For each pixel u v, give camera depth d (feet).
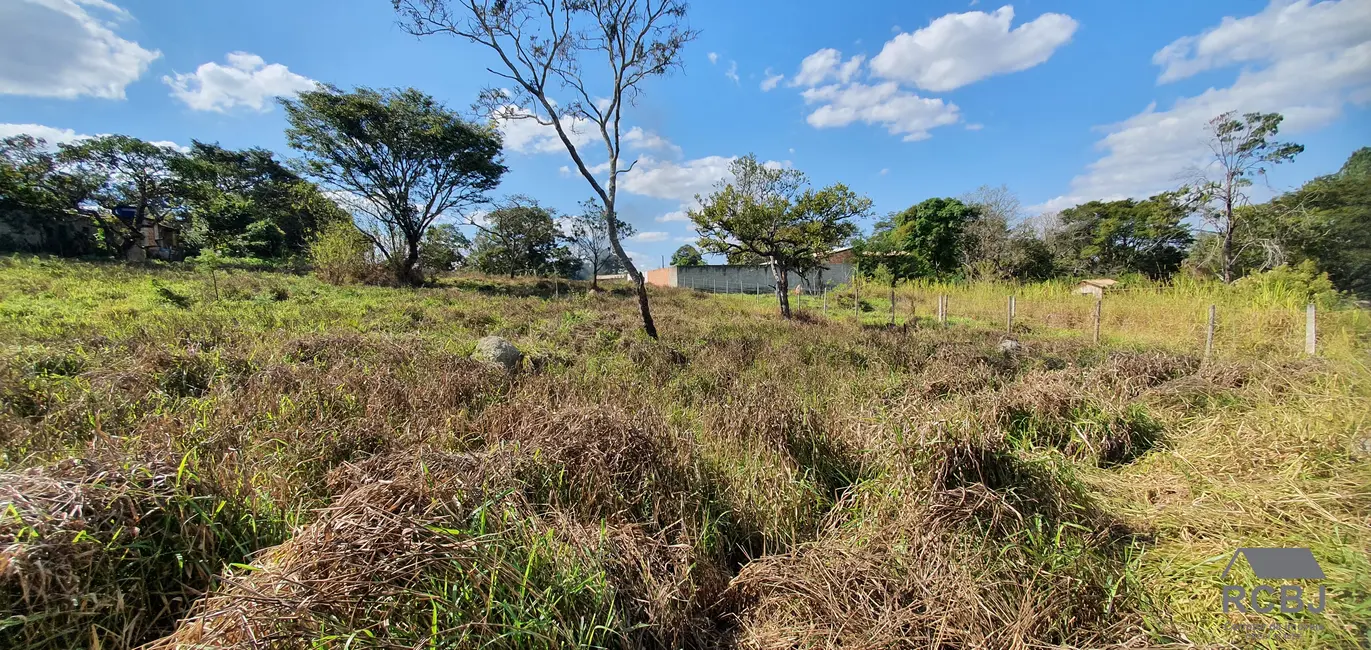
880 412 12.93
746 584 7.74
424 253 101.14
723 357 23.41
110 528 6.35
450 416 12.61
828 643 6.53
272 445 10.57
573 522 7.65
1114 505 10.30
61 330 21.58
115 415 11.93
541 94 30.55
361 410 13.21
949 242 94.27
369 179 74.74
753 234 45.42
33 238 68.23
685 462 10.24
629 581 6.90
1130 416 13.73
